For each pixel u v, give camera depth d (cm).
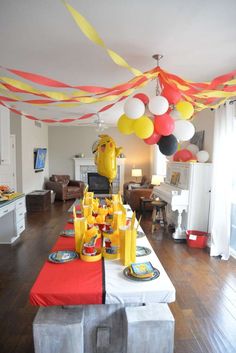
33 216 573
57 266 162
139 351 147
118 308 163
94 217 242
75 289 135
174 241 415
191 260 340
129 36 213
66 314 152
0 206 336
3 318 217
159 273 155
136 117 213
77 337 145
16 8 174
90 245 174
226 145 337
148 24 194
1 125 405
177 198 404
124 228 172
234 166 363
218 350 184
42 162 762
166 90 224
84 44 232
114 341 167
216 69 298
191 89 234
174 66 286
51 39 222
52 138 855
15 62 279
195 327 208
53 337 144
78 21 143
